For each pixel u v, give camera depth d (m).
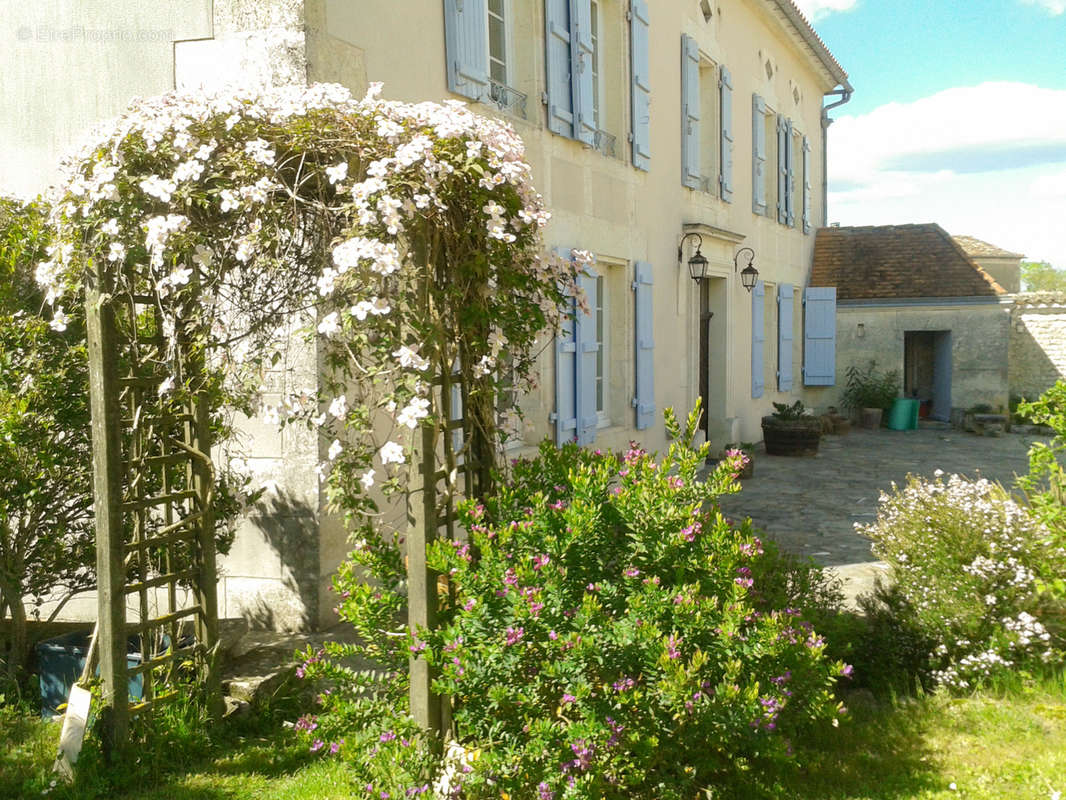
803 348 17.36
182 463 4.32
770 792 3.24
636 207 9.46
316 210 3.33
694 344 11.33
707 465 11.83
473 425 3.73
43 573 4.55
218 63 5.01
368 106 3.30
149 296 3.61
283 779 3.60
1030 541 4.64
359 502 3.46
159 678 4.07
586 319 8.12
